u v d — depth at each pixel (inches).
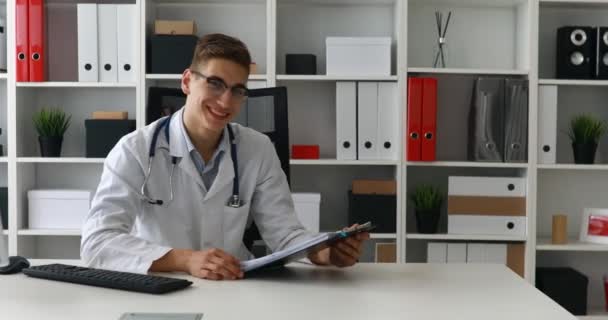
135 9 128.6
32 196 131.2
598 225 131.6
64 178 142.3
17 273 62.8
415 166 140.8
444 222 140.8
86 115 141.1
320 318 47.6
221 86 66.6
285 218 74.9
